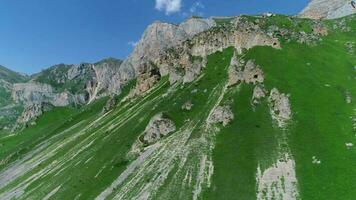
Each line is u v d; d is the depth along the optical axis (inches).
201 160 5423.2
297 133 5477.4
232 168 5093.5
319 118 5718.5
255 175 4901.6
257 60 7258.9
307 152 5108.3
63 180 6732.3
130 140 6860.2
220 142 5664.4
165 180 5300.2
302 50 7568.9
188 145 5821.9
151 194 5147.6
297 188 4579.2
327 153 5027.1
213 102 6722.4
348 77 6850.4
